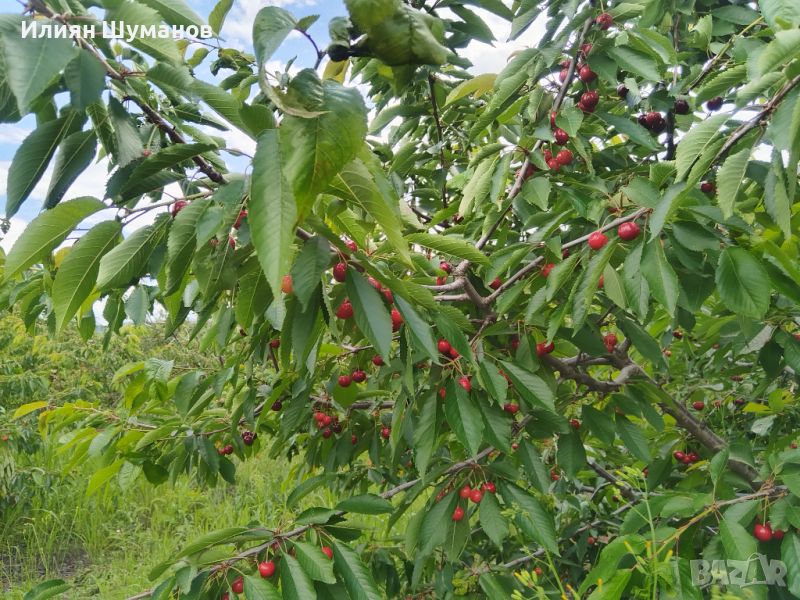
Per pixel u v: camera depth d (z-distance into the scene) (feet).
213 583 5.98
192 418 10.61
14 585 17.72
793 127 3.89
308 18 2.76
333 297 5.29
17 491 21.04
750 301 5.07
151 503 23.22
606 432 7.50
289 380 8.82
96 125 3.93
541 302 6.37
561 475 10.66
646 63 6.97
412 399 6.63
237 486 24.34
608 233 6.29
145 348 29.19
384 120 10.36
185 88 3.63
